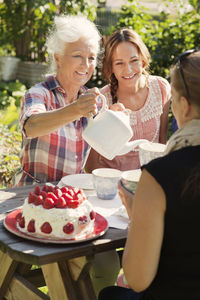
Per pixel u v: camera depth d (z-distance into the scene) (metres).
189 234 1.36
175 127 3.02
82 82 2.56
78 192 1.82
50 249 1.62
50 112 2.12
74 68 2.51
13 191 2.22
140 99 2.96
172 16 6.93
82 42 2.48
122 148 1.97
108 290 1.78
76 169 2.63
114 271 2.39
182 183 1.34
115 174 2.26
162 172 1.36
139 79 2.95
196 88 1.41
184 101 1.45
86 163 2.93
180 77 1.44
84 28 2.49
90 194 2.25
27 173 2.60
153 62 5.99
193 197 1.34
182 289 1.41
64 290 1.80
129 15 6.36
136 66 2.83
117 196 2.25
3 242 1.66
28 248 1.62
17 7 8.55
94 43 2.53
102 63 2.91
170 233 1.38
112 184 2.16
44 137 2.51
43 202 1.71
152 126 3.00
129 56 2.79
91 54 2.53
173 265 1.41
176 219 1.35
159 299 1.47
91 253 1.67
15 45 8.99
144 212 1.36
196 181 1.34
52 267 1.84
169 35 5.97
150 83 3.01
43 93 2.48
